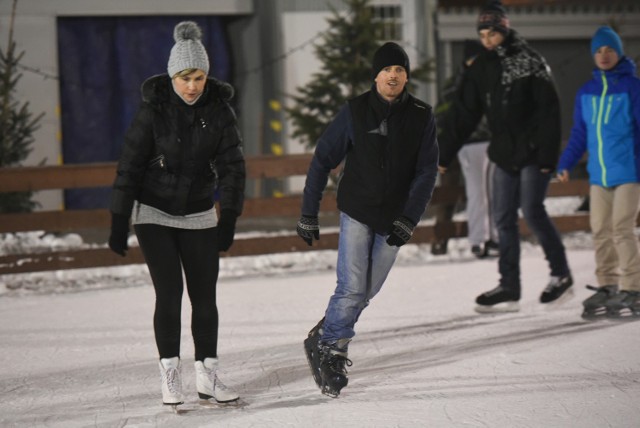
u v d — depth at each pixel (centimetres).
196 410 1138
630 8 4331
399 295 1972
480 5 4088
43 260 2228
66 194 3612
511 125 1708
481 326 1623
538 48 4275
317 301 1938
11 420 1128
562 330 1559
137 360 1443
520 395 1167
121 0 3597
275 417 1095
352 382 1266
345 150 1204
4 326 1748
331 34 3522
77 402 1204
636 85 1586
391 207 1191
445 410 1109
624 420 1048
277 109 3847
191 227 1141
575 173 4091
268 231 3191
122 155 1123
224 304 1922
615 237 1617
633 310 1617
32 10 3509
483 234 2448
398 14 3922
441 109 3244
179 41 1103
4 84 3145
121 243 1123
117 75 3666
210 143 1130
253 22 3812
